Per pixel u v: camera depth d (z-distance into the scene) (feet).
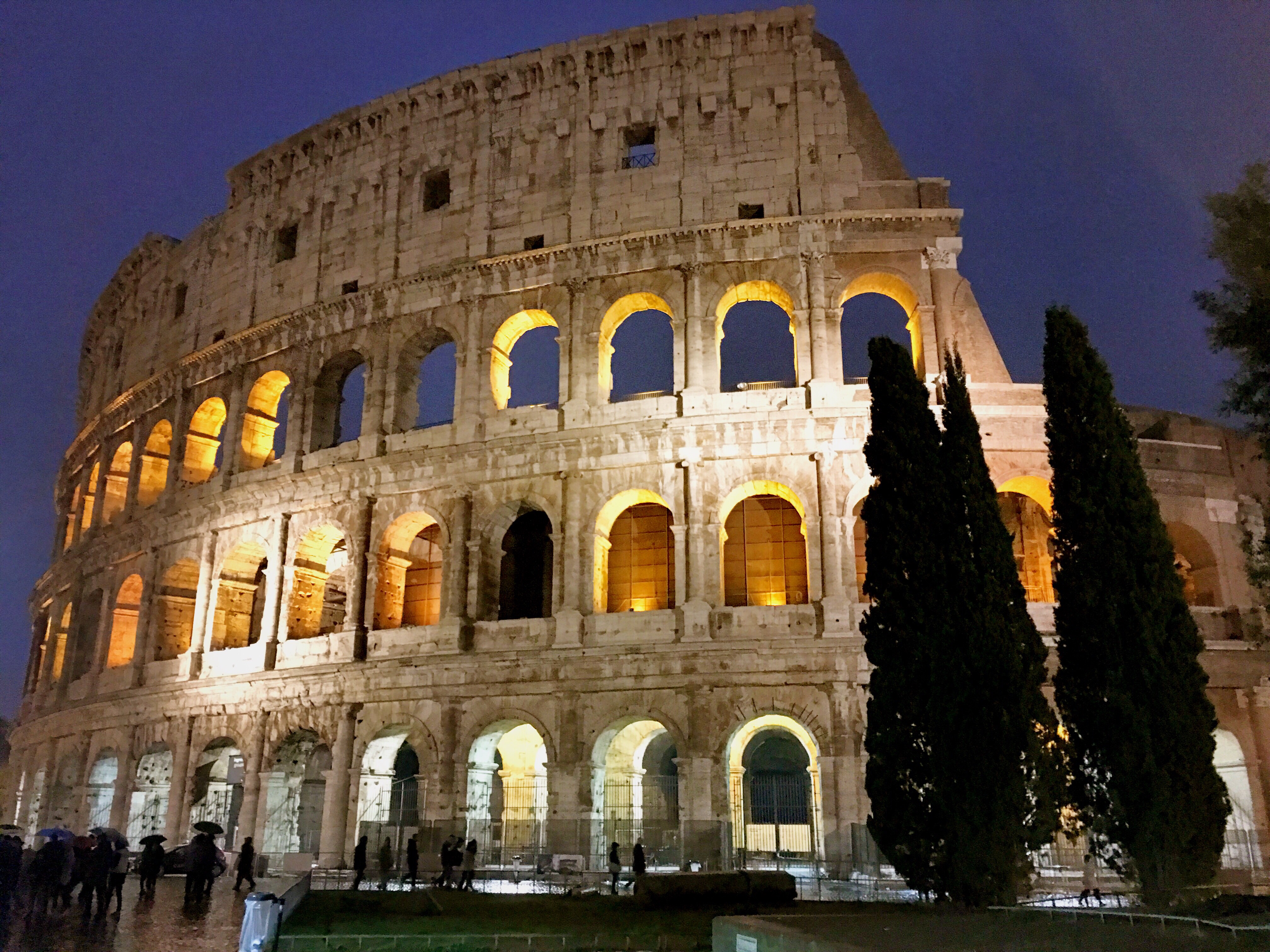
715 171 185.37
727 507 167.02
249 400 214.90
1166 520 172.65
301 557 197.16
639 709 159.02
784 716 160.97
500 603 188.85
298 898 107.45
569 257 185.57
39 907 117.50
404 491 184.96
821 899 123.24
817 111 185.68
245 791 183.01
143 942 88.84
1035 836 102.01
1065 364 120.57
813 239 177.37
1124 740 103.91
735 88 189.47
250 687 187.83
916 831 104.37
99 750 217.77
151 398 236.84
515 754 195.11
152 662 211.61
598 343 180.75
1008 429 167.32
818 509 162.91
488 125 201.98
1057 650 116.26
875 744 108.58
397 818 185.47
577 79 197.88
